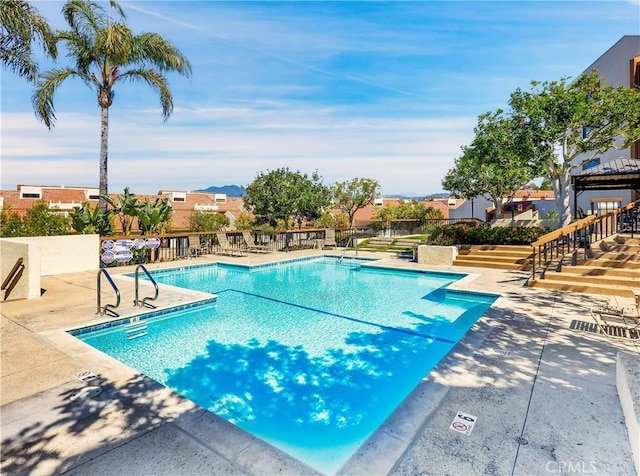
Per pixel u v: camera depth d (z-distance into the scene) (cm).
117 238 1269
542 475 241
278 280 1170
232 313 784
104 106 1475
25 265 780
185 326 693
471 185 2220
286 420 390
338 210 3634
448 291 891
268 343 608
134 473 249
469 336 518
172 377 487
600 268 855
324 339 627
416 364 528
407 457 261
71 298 784
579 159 2102
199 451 273
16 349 482
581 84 1246
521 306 684
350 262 1473
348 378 485
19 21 937
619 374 346
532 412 318
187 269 1295
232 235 1731
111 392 364
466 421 305
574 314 629
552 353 454
